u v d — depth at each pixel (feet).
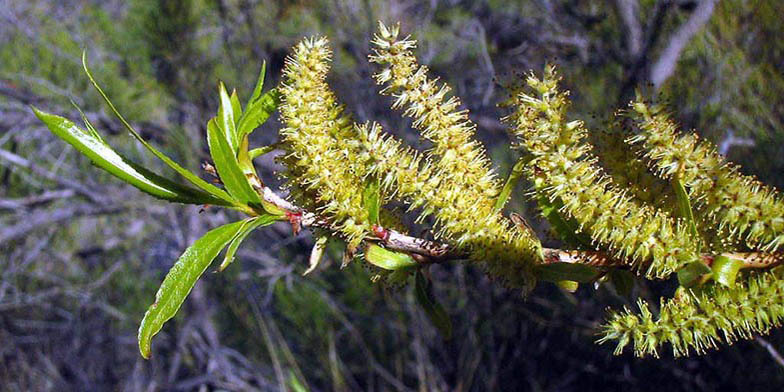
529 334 21.81
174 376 24.31
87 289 28.14
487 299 21.68
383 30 4.44
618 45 21.71
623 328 4.20
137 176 4.52
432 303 5.22
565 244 4.79
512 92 4.39
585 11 22.91
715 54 19.98
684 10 20.83
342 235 4.70
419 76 4.47
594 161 4.30
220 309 25.77
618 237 4.23
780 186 18.71
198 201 4.61
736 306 4.08
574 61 22.99
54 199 26.05
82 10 26.91
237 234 4.52
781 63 19.27
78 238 29.12
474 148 4.56
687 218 4.22
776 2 18.89
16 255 27.66
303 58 4.40
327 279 23.44
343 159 4.49
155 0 26.00
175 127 25.75
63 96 26.11
